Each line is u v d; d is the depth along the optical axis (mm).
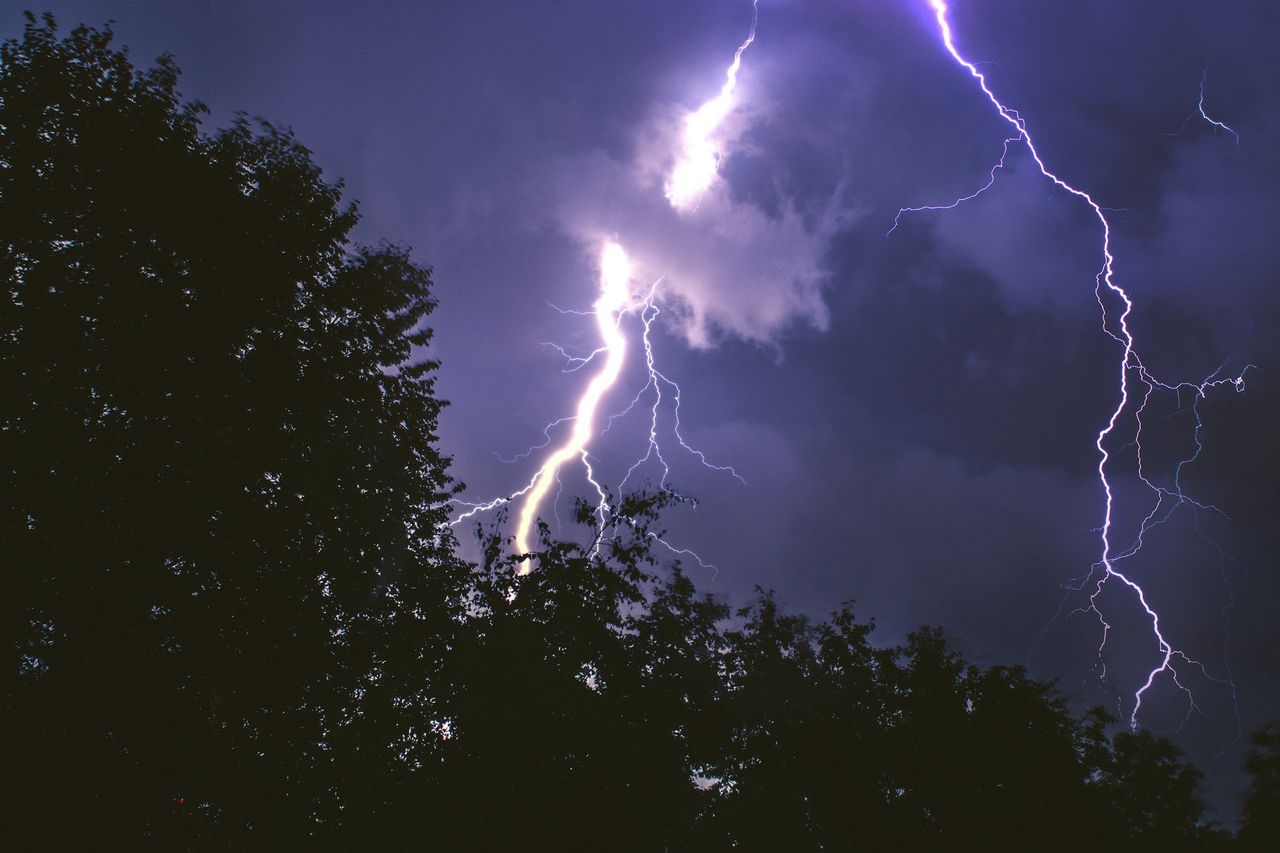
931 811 16328
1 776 11078
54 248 13930
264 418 15484
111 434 13578
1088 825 15688
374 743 13602
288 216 16781
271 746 13672
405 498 17703
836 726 17500
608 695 14891
